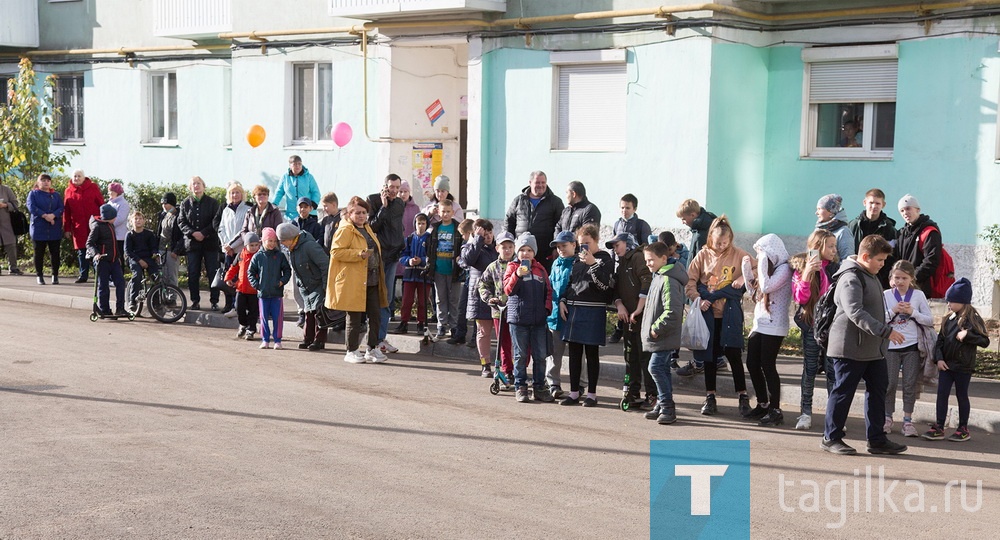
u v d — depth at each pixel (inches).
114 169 984.3
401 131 769.6
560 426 380.2
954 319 365.1
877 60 601.9
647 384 415.5
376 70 772.0
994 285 544.1
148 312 663.8
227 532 251.3
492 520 264.8
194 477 298.0
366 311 509.7
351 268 499.2
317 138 826.2
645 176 642.2
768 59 639.1
